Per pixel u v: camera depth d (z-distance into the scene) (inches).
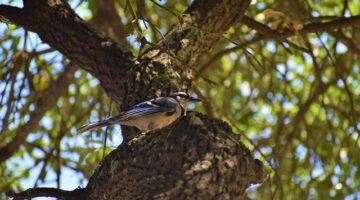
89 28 432.1
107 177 321.7
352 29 571.8
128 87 394.0
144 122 387.2
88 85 670.5
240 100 686.5
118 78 410.9
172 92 391.9
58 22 430.0
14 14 440.5
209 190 292.7
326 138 604.1
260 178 329.4
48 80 609.6
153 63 399.2
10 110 511.5
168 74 395.9
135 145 319.6
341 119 624.7
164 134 316.5
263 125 665.6
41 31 440.1
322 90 570.9
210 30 424.5
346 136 585.9
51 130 641.6
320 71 558.9
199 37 416.5
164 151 308.5
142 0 428.1
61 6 435.2
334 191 596.1
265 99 636.7
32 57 534.0
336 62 581.0
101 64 421.7
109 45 422.3
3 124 513.7
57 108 591.5
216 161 301.0
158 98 381.7
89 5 422.9
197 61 430.9
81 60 431.2
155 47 364.8
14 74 513.7
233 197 301.1
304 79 680.4
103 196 321.7
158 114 381.7
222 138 313.6
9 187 582.2
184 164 300.0
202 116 328.5
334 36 564.4
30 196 354.0
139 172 309.4
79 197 341.7
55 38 436.5
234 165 304.2
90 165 561.3
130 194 308.5
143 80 391.5
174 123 320.2
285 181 612.1
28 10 435.2
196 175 294.4
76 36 426.9
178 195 288.7
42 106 575.8
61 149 604.1
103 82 428.8
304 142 601.0
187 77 410.0
